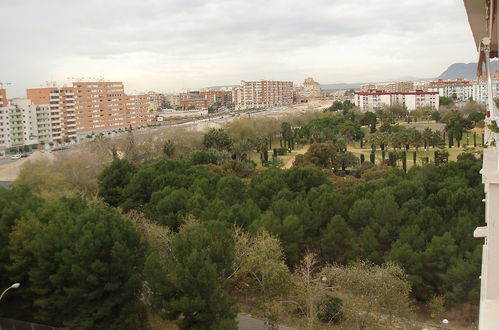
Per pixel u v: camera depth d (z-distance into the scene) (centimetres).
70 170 5706
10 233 2769
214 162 7150
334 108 18125
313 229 3556
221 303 2348
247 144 8550
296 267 3297
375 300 2522
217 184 4541
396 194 3859
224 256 2461
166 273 2309
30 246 2620
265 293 2669
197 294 2228
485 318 588
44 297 2609
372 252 3234
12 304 2838
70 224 2795
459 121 10975
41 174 5391
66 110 13050
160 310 2333
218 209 3600
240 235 3228
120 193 4675
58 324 2848
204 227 2622
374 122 12375
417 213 3519
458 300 2909
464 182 4266
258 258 2661
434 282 3081
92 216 2786
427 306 3134
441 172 5047
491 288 646
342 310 2695
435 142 8969
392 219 3381
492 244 641
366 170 6706
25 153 11338
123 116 14912
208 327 2291
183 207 3756
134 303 2606
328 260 3434
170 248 2875
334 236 3372
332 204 3706
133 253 2686
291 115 13562
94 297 2455
